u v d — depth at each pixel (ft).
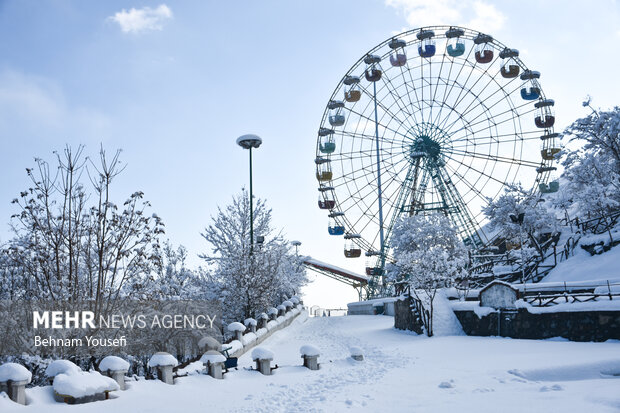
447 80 181.68
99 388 42.42
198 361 60.80
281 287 131.64
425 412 38.65
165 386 49.55
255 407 42.98
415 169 180.75
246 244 115.85
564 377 52.70
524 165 176.86
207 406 43.60
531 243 157.07
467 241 176.45
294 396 47.83
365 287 241.14
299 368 63.62
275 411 41.29
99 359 55.31
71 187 55.72
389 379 54.13
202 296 93.66
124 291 60.08
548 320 82.99
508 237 160.66
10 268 60.18
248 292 111.34
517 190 160.76
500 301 95.09
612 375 53.01
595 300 79.66
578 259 132.67
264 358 60.13
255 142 108.99
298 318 160.45
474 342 85.15
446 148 181.16
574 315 78.95
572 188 144.36
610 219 140.46
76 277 53.67
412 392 46.62
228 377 57.00
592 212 148.25
